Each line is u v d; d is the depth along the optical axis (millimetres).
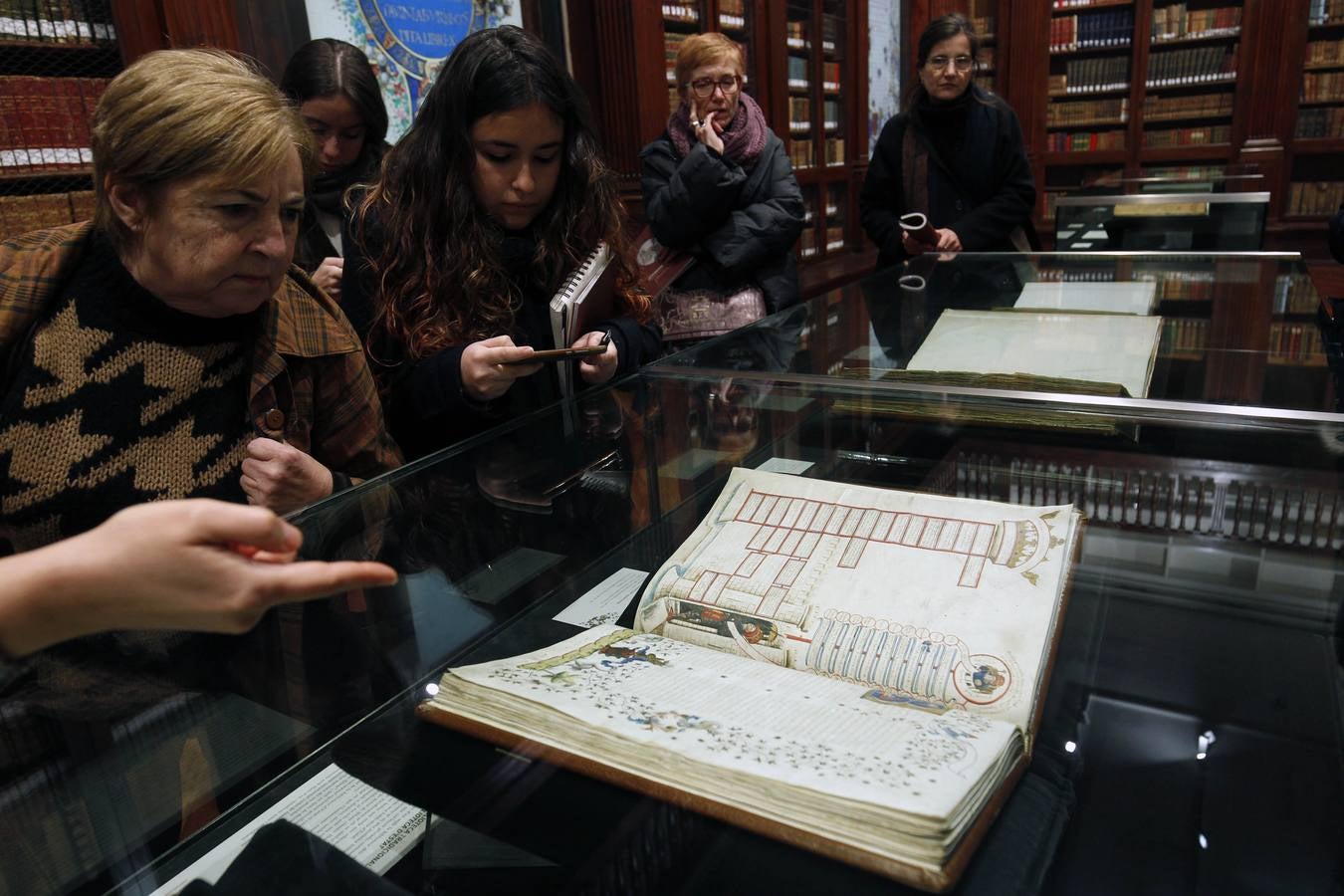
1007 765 549
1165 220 2887
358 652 670
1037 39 7398
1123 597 722
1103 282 1757
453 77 1248
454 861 515
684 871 488
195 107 796
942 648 654
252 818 568
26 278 889
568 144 1366
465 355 1204
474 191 1317
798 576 758
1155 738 574
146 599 418
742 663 668
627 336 1396
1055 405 1078
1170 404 1055
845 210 7352
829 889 471
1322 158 6875
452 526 816
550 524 853
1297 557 755
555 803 543
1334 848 486
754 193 2314
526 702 603
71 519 904
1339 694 605
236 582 421
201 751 585
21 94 2514
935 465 945
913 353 1331
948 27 2840
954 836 474
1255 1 6672
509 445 990
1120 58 7289
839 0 6699
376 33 3107
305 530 733
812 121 6562
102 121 823
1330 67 6645
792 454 997
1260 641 661
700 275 2346
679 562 794
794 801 500
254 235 854
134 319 916
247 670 608
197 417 954
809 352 1361
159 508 423
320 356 1078
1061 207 3068
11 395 889
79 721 538
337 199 1909
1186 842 493
